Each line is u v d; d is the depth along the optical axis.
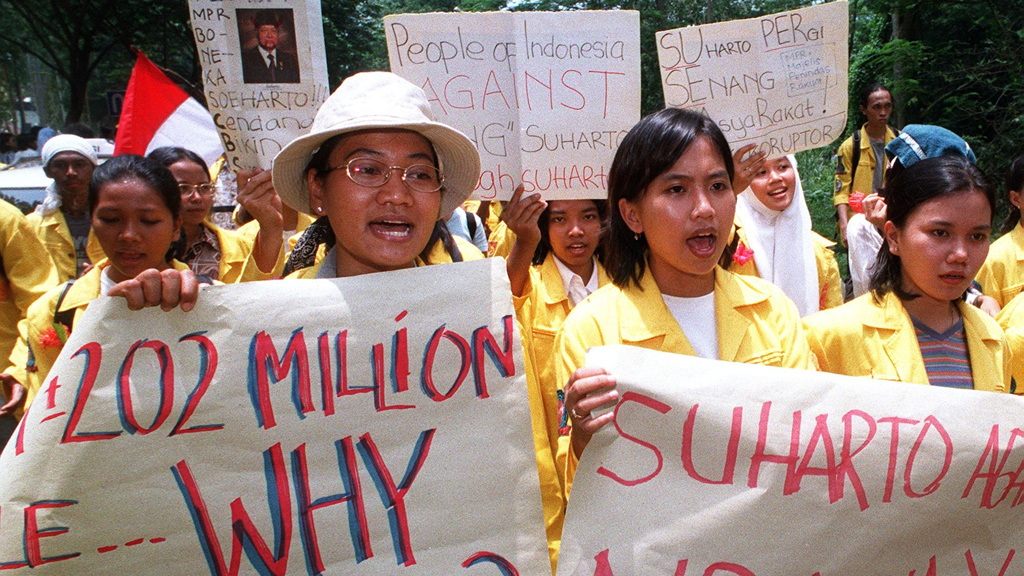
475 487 1.92
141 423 1.81
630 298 2.33
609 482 1.93
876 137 8.15
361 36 26.77
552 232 3.62
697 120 2.19
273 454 1.86
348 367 1.92
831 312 2.67
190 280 1.84
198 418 1.83
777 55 3.19
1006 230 4.32
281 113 2.80
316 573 1.85
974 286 3.57
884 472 1.93
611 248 2.42
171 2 22.80
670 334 2.26
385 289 1.97
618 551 1.90
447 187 2.36
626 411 1.95
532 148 2.99
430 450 1.93
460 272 2.00
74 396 1.79
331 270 2.35
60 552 1.75
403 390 1.94
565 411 2.26
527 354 2.38
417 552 1.88
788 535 1.90
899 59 11.51
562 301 3.59
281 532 1.84
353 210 2.03
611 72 3.01
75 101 23.36
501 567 1.90
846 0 3.20
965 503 1.96
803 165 14.48
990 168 10.62
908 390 1.99
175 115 5.48
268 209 2.83
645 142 2.19
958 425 1.96
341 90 2.11
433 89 2.96
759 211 4.13
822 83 3.22
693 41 3.16
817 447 1.92
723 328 2.30
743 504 1.90
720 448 1.92
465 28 2.97
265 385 1.87
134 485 1.79
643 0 23.84
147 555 1.79
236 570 1.83
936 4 11.47
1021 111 10.78
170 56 26.22
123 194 2.84
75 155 4.88
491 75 2.98
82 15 22.53
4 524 1.73
